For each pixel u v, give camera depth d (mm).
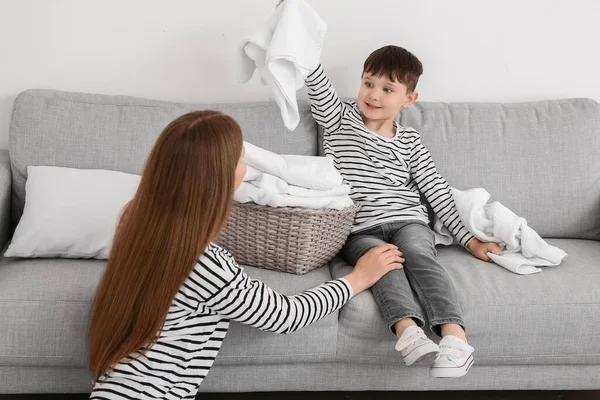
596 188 2168
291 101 1891
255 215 1761
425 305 1736
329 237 1838
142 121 2078
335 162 2078
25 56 2197
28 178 1939
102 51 2217
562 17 2301
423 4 2258
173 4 2193
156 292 1377
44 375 1705
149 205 1363
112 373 1440
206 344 1513
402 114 2199
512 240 1944
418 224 2020
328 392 1996
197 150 1343
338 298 1657
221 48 2248
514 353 1773
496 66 2342
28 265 1772
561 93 2387
